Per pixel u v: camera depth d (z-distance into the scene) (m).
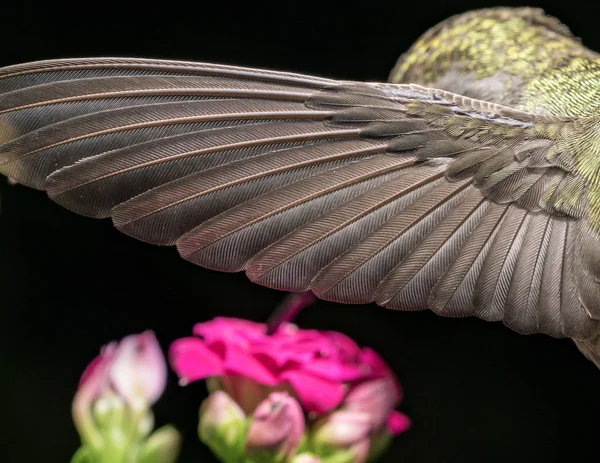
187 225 0.45
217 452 0.48
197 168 0.45
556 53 0.49
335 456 0.48
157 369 0.48
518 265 0.46
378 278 0.46
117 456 0.47
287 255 0.46
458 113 0.47
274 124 0.46
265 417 0.47
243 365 0.47
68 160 0.45
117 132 0.45
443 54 0.50
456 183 0.46
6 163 0.45
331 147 0.46
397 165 0.46
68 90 0.45
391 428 0.48
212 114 0.45
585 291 0.46
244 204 0.46
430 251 0.46
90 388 0.48
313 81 0.46
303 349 0.48
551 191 0.47
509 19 0.50
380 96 0.46
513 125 0.47
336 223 0.46
